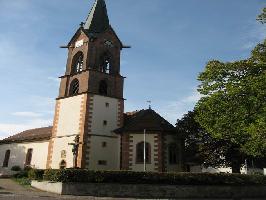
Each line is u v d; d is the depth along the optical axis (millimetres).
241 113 26219
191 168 50188
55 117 44594
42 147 49500
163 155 38375
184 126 40875
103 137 41469
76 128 41219
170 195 27078
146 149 38625
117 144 42250
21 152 53375
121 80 45938
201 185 28141
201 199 26625
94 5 48875
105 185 26469
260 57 27391
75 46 46562
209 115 28844
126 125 42938
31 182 31969
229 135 28438
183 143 41125
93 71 43219
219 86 27766
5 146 57281
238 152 37531
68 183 26203
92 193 26203
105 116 42594
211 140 38250
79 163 38938
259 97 24953
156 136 38812
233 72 27531
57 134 43469
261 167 45438
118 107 44250
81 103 41938
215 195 28266
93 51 44531
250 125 24484
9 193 24328
